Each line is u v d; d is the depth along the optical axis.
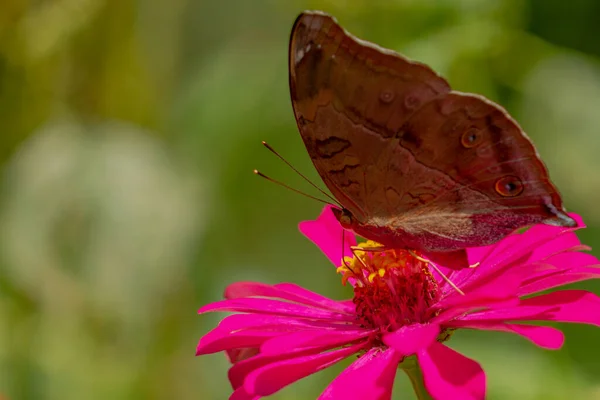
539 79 0.56
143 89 0.59
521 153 0.44
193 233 0.58
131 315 0.54
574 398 0.53
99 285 0.54
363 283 0.46
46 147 0.55
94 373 0.55
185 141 0.62
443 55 0.53
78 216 0.54
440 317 0.44
